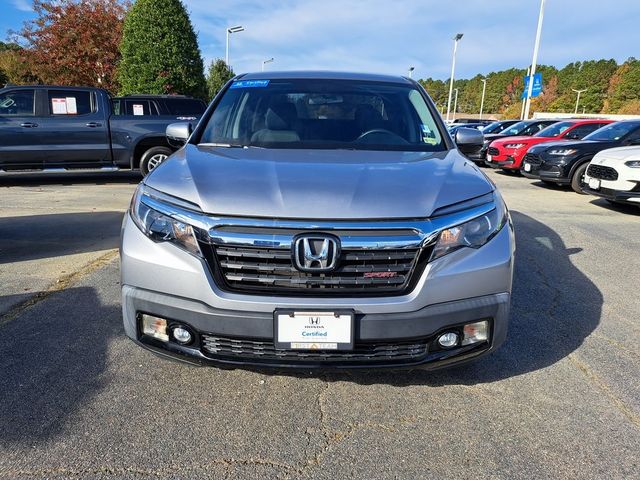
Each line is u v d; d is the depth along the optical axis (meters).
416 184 2.39
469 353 2.37
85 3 20.59
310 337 2.16
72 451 2.18
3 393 2.58
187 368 2.87
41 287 4.11
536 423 2.44
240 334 2.18
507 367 2.96
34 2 20.08
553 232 6.51
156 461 2.13
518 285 4.39
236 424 2.39
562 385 2.77
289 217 2.15
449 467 2.14
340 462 2.16
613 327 3.55
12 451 2.17
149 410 2.48
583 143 10.23
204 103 10.96
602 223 7.17
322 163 2.63
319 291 2.17
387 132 3.28
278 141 3.15
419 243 2.19
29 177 11.56
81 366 2.87
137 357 2.98
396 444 2.28
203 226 2.19
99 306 3.72
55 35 20.19
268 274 2.17
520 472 2.11
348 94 3.60
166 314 2.27
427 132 3.33
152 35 16.81
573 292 4.25
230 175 2.44
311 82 3.73
